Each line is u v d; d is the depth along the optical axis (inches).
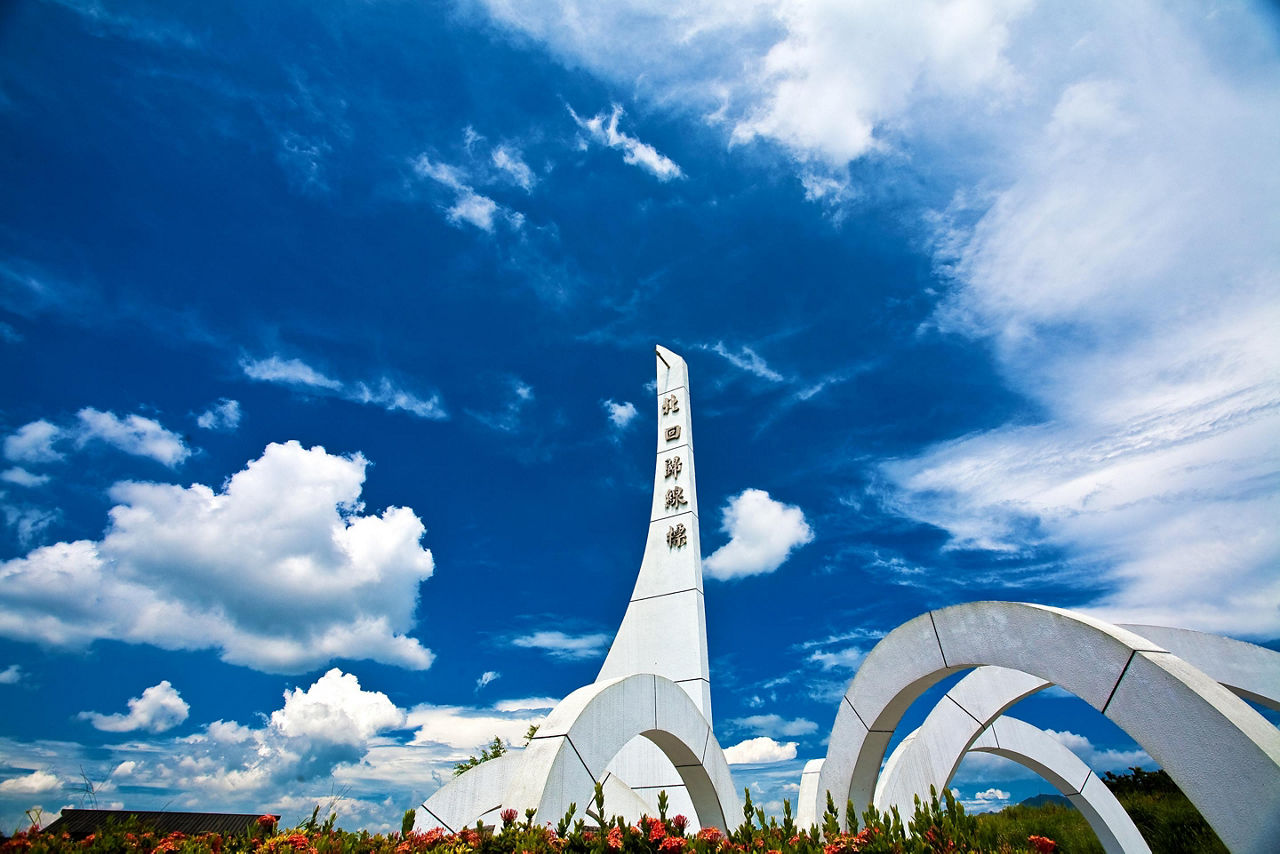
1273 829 210.5
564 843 264.8
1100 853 739.4
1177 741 238.2
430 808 586.6
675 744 428.5
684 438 1125.7
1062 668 280.4
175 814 582.2
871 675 356.2
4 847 239.9
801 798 663.1
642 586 1037.2
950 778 431.5
